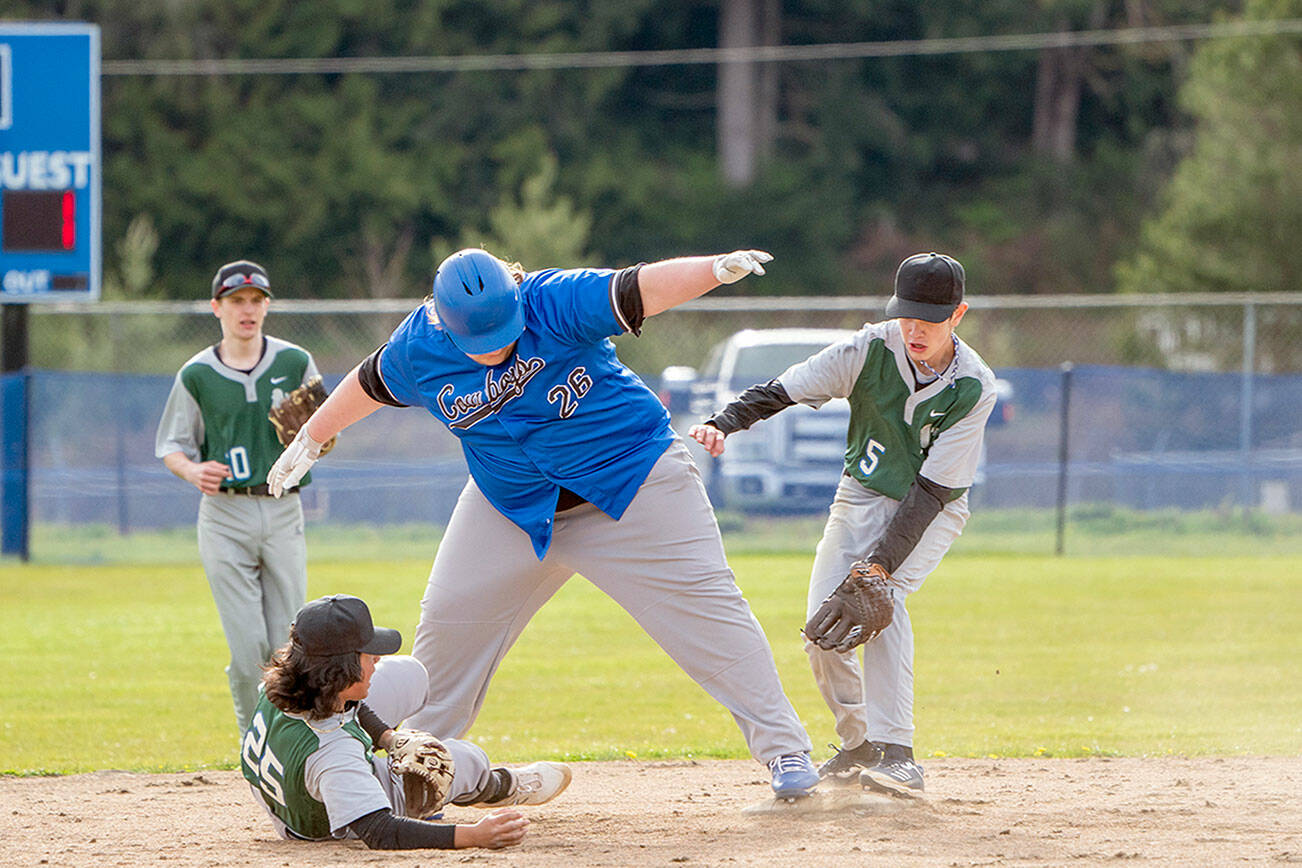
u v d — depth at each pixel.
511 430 16.52
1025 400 56.06
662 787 20.70
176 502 55.81
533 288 16.31
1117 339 78.44
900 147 150.50
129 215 128.62
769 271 142.25
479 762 16.88
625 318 15.93
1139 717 27.11
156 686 31.22
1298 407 54.78
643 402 16.89
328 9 135.62
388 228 132.50
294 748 15.39
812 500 54.78
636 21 144.62
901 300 17.28
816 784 17.28
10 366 55.75
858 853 15.18
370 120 134.88
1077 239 141.50
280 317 89.75
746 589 45.19
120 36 129.62
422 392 16.84
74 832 17.48
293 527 22.95
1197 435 55.31
